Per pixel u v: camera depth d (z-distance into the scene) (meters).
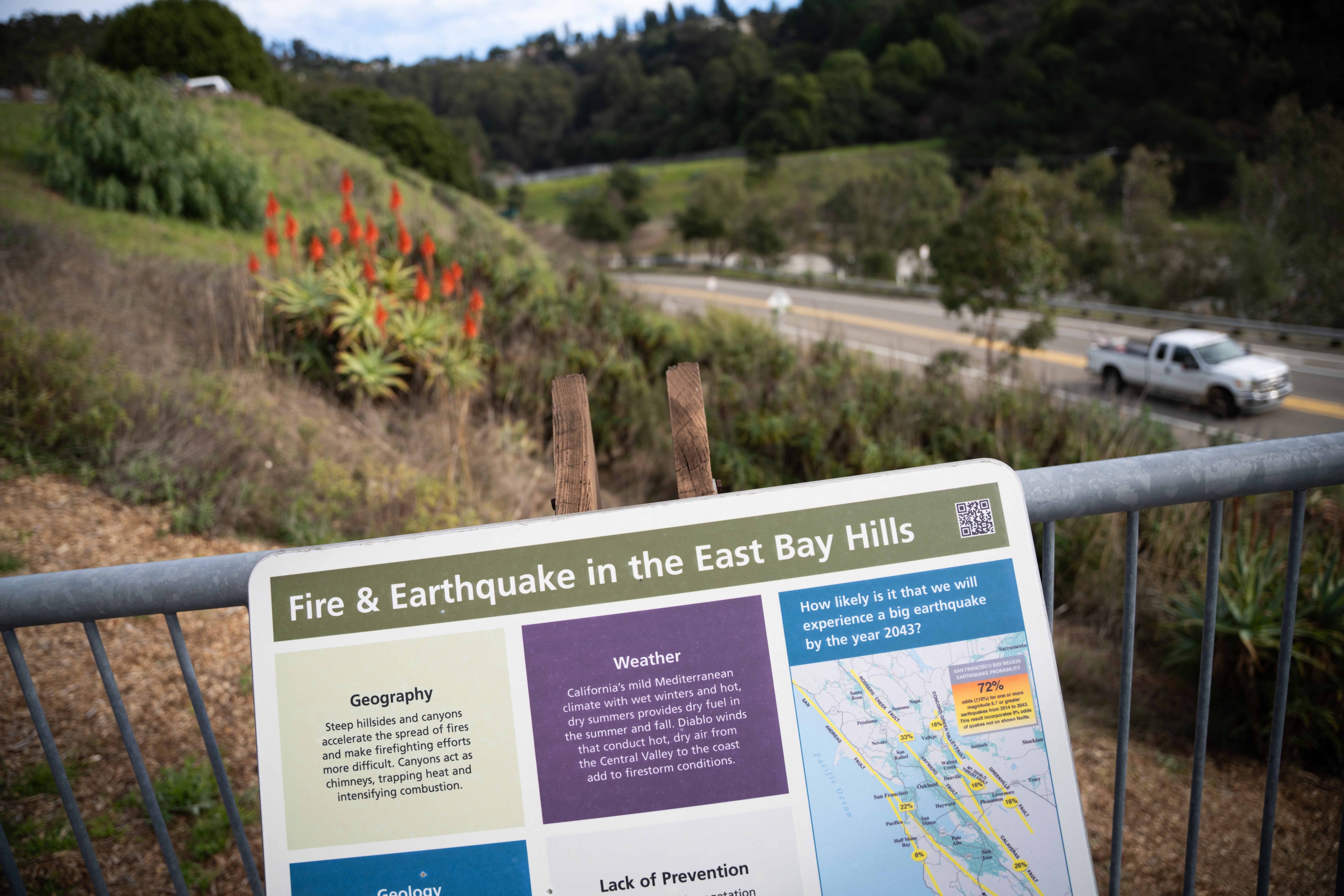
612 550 0.97
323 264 8.45
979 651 0.96
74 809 1.20
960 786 0.94
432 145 55.59
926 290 39.09
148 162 13.59
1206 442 10.79
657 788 0.94
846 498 0.98
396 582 0.98
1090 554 6.08
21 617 1.07
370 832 0.94
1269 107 77.06
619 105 157.88
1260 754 4.19
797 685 0.95
